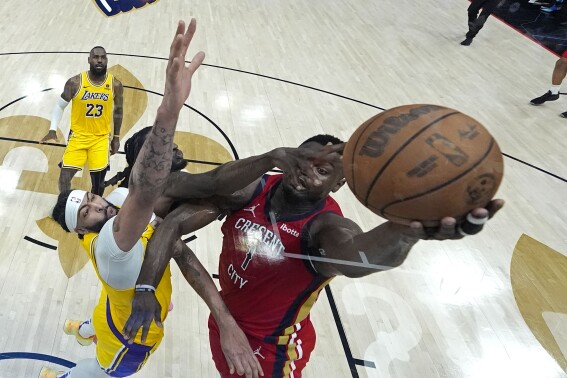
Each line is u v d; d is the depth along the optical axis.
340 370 2.95
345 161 1.22
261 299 1.73
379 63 7.44
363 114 5.90
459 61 7.82
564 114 6.36
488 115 6.20
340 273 1.52
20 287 3.21
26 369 2.72
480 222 1.07
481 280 3.50
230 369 1.75
